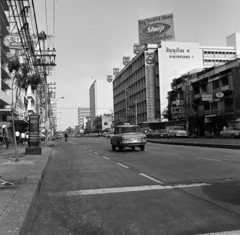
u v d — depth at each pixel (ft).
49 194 24.44
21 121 135.54
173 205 19.79
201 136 157.17
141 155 56.75
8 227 13.61
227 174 31.35
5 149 79.05
